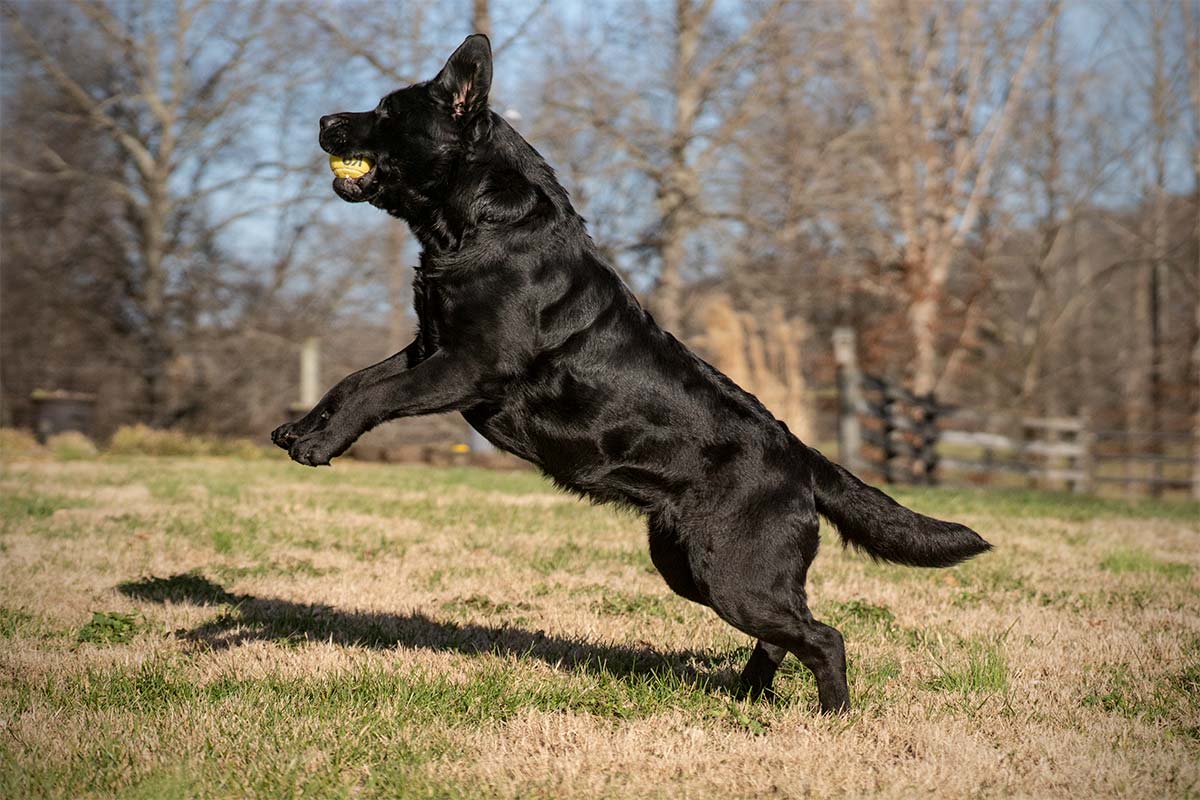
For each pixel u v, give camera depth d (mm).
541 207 4340
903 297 25000
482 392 4234
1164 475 25531
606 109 23625
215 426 24734
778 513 4176
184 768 3533
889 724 4238
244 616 5820
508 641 5539
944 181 26156
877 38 26250
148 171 27531
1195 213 29484
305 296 30078
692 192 23906
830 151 24828
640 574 7516
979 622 6234
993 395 33812
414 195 4410
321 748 3770
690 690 4695
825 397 23125
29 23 26891
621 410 4246
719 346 17469
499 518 10180
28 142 27953
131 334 28500
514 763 3727
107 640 5207
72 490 11562
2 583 6480
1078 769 3799
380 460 20672
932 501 13219
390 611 6195
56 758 3564
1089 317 39312
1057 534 10344
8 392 26844
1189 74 29375
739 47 24406
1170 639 5816
